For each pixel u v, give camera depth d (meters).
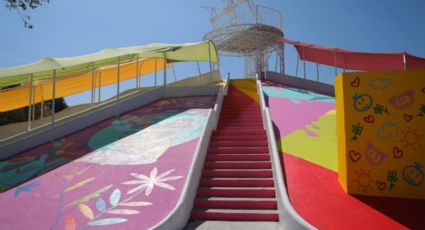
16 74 13.20
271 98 18.69
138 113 16.84
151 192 8.56
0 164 12.06
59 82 22.97
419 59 19.89
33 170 10.95
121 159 10.95
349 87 8.12
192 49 22.31
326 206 7.33
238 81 24.94
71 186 9.34
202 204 8.30
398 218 6.74
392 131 7.74
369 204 7.33
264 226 7.31
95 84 25.17
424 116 7.59
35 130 15.66
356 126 7.96
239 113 15.66
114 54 16.05
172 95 19.69
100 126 15.27
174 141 12.10
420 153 7.56
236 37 26.69
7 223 7.59
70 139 13.94
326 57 23.92
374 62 22.03
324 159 10.06
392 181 7.65
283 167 9.56
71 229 7.15
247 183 9.03
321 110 16.05
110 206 8.02
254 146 11.29
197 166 9.20
